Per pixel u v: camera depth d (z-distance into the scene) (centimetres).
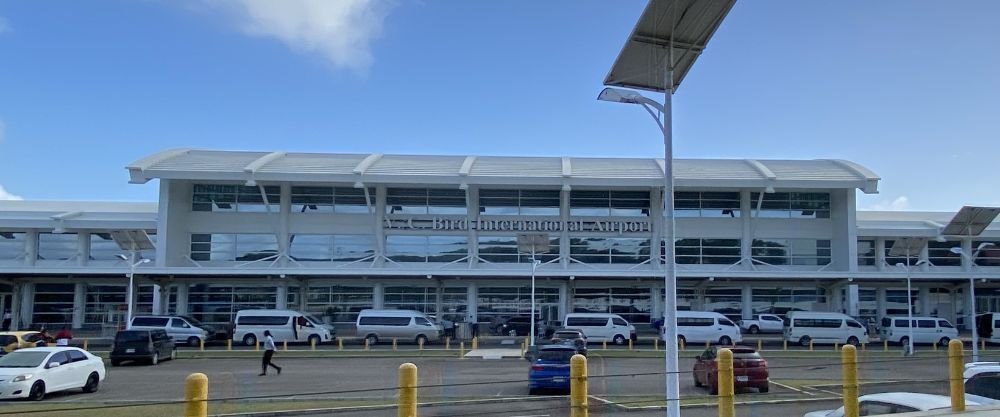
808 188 5684
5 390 2216
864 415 1180
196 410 893
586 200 5922
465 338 5228
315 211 5869
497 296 5756
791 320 4788
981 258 6172
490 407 1925
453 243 5862
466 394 2292
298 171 5500
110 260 5997
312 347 4341
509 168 5816
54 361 2381
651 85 1366
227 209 5844
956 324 6053
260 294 5688
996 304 6122
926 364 3372
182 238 5778
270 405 1994
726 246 5922
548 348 2448
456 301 5766
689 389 2398
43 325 5700
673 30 1226
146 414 1914
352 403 2039
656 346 4341
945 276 5312
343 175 5488
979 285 5744
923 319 4831
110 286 5834
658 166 5988
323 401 2081
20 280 5656
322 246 5844
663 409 1828
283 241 5791
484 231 5856
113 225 5900
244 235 5828
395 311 4856
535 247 4494
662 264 5769
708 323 4722
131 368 3403
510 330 5481
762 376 2244
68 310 5772
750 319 5500
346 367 3362
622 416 1784
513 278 5541
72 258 5966
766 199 5988
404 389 993
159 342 3659
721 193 5962
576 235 5878
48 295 5784
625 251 5888
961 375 1170
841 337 4709
